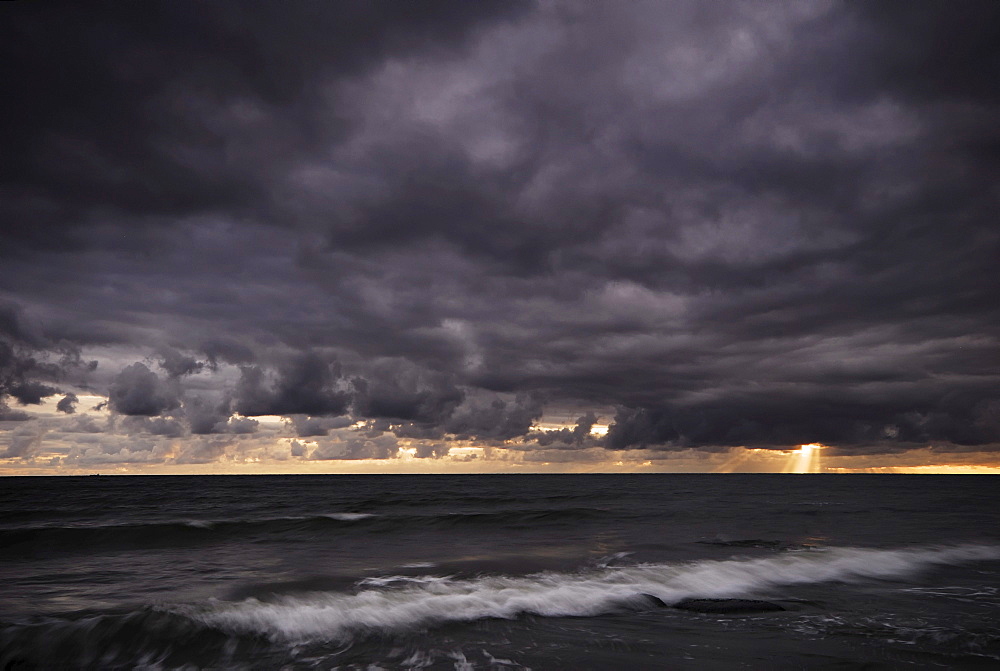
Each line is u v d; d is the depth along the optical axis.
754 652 9.55
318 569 16.56
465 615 11.70
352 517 29.23
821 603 13.12
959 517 34.25
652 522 30.09
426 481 131.12
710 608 12.38
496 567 16.88
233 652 9.50
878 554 19.44
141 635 9.95
